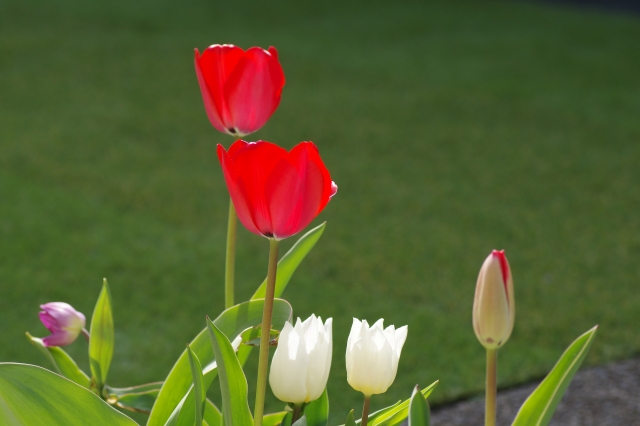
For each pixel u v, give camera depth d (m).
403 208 5.52
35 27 11.45
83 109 7.75
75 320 1.57
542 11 15.23
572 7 16.12
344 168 6.39
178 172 6.07
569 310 4.00
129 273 4.26
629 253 4.84
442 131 7.66
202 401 1.11
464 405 3.09
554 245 4.94
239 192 0.94
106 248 4.57
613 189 6.13
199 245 4.70
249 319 1.37
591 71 10.45
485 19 14.11
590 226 5.31
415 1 15.62
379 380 1.08
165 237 4.80
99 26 11.85
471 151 7.05
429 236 5.00
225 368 1.02
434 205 5.61
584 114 8.45
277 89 1.36
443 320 3.84
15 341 3.46
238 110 1.35
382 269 4.45
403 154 6.88
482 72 10.25
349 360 1.09
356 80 9.59
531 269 4.55
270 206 0.94
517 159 6.86
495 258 1.01
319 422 1.23
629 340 3.67
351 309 3.90
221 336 1.04
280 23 12.99
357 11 14.29
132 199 5.43
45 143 6.59
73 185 5.63
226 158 0.93
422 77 9.88
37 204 5.22
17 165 5.99
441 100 8.84
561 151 7.14
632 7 15.98
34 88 8.41
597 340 3.67
